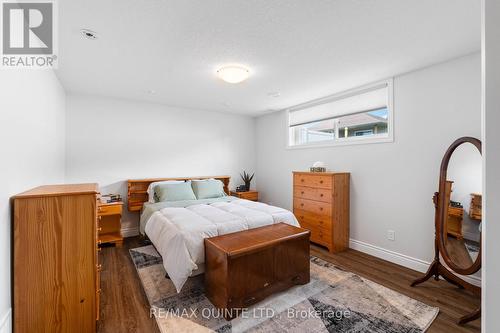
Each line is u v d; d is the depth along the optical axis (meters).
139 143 3.96
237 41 2.03
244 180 4.94
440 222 2.26
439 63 2.45
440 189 2.28
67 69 2.61
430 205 2.53
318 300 2.06
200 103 4.11
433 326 1.74
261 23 1.77
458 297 2.10
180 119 4.35
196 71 2.68
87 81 2.99
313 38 1.98
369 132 3.19
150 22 1.75
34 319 1.46
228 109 4.56
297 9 1.61
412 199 2.67
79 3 1.54
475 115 2.22
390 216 2.88
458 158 2.22
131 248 3.30
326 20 1.73
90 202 1.61
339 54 2.27
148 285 2.29
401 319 1.81
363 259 2.94
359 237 3.22
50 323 1.50
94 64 2.48
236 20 1.74
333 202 3.15
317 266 2.74
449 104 2.38
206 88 3.28
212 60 2.40
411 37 1.96
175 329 1.69
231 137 4.96
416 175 2.64
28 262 1.45
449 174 2.27
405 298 2.08
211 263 2.02
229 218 2.51
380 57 2.33
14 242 1.41
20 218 1.42
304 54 2.26
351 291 2.20
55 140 2.71
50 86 2.44
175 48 2.15
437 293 2.16
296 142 4.41
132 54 2.26
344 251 3.22
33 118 1.85
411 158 2.68
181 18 1.71
